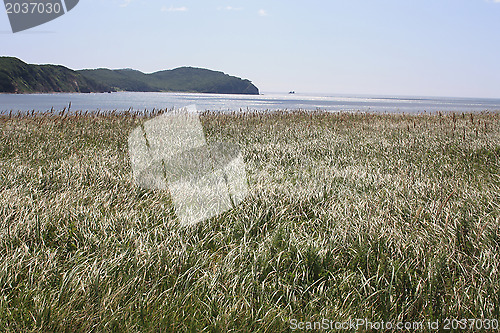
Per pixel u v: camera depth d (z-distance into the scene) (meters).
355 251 4.04
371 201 5.54
